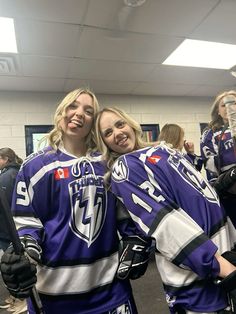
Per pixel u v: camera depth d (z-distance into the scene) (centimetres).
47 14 206
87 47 263
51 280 93
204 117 454
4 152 255
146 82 368
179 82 376
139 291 233
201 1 202
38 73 319
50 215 99
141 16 216
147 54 285
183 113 445
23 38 240
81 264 94
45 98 385
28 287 76
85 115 108
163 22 226
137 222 88
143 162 93
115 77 344
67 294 92
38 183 98
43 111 383
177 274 84
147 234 84
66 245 94
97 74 331
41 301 93
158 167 91
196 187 90
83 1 193
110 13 209
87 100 110
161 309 204
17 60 283
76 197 97
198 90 416
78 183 99
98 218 99
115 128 110
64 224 96
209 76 357
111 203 103
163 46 270
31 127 377
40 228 97
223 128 151
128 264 97
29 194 98
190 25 233
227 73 347
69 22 218
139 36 247
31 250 85
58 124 109
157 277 258
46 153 103
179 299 84
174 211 83
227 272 74
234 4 207
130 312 100
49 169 99
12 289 75
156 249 90
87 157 107
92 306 94
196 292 81
